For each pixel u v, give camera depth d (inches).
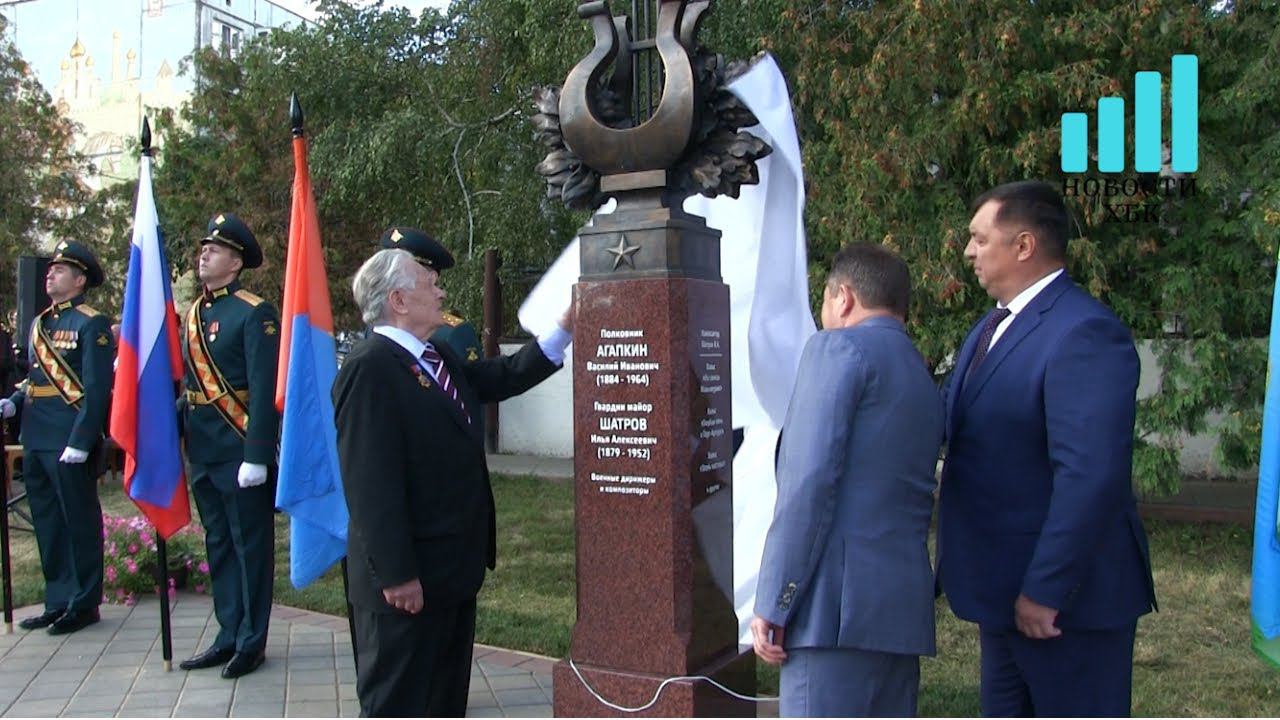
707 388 122.4
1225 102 254.7
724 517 126.1
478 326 450.0
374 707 116.1
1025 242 101.3
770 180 162.9
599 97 127.1
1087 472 90.4
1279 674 173.3
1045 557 91.6
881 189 270.1
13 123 591.8
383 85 443.2
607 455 120.6
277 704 158.4
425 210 456.4
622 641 119.6
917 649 91.4
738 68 123.1
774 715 147.8
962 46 262.4
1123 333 95.8
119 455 394.9
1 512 199.2
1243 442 262.7
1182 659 183.2
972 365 107.1
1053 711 98.3
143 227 176.2
